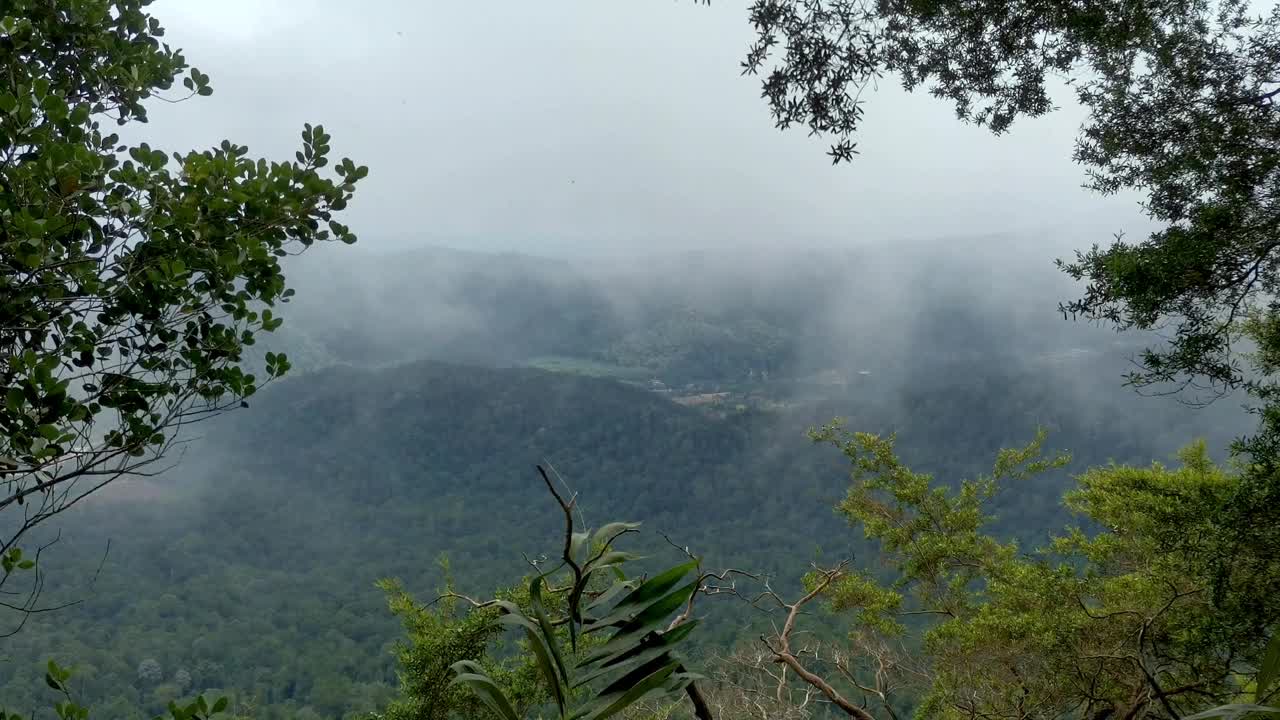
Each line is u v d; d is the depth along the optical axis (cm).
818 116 317
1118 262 367
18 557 228
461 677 95
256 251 253
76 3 266
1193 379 363
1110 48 356
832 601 614
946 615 706
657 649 96
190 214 238
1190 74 369
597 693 96
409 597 552
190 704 222
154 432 251
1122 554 601
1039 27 353
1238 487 369
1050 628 512
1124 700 493
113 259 236
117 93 281
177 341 261
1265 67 361
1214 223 356
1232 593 379
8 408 209
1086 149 411
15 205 212
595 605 102
